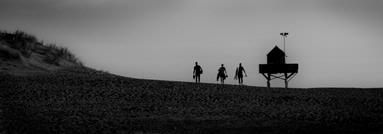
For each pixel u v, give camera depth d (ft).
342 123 53.78
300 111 64.08
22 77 95.55
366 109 65.98
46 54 130.93
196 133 48.37
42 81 90.74
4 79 89.56
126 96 77.15
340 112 62.90
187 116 59.62
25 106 62.28
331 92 90.63
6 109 58.03
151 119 56.90
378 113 61.87
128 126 51.80
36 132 46.09
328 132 48.19
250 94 84.58
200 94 82.28
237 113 62.28
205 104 71.10
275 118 58.18
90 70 123.54
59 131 47.19
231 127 51.65
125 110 63.72
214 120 56.49
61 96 73.72
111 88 86.07
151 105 68.85
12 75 97.91
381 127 51.06
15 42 128.98
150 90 85.76
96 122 53.26
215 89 91.66
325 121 55.42
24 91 76.18
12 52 115.34
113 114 59.82
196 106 68.90
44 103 66.23
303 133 47.83
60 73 108.47
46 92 76.74
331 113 61.93
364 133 47.73
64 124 51.03
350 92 90.84
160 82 101.40
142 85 93.35
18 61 113.80
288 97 80.79
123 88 86.94
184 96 79.25
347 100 76.79
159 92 83.35
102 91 81.46
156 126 52.19
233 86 101.09
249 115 60.59
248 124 53.57
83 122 52.80
